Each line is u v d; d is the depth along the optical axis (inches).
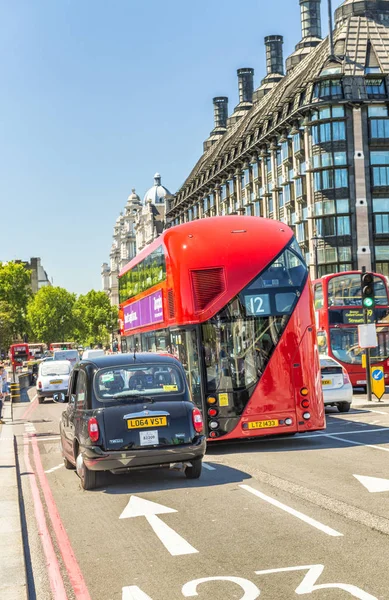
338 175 2650.1
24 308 5541.3
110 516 387.5
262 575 262.7
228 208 3818.9
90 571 285.6
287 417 634.2
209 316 636.7
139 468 456.8
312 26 3595.0
